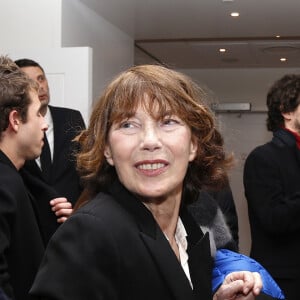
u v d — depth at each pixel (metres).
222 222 1.03
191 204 1.00
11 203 1.20
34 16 3.37
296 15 4.14
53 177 2.25
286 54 5.77
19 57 3.16
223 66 6.68
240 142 6.74
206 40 5.20
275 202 1.88
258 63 6.40
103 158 0.86
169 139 0.81
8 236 1.19
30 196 1.46
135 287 0.73
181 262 0.86
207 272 0.84
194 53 5.88
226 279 0.89
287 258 1.89
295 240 1.89
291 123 2.01
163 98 0.80
